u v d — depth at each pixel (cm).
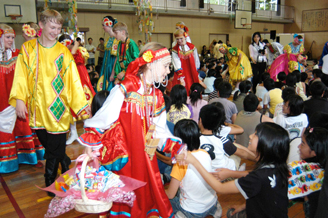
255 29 1780
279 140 151
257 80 791
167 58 177
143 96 178
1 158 306
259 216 156
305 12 1891
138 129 175
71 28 804
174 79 484
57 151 248
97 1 1096
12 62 296
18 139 325
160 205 181
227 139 227
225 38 1655
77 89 243
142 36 1269
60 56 237
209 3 1476
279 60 716
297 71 534
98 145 168
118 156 175
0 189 276
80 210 156
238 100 397
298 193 185
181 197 211
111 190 155
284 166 155
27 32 290
